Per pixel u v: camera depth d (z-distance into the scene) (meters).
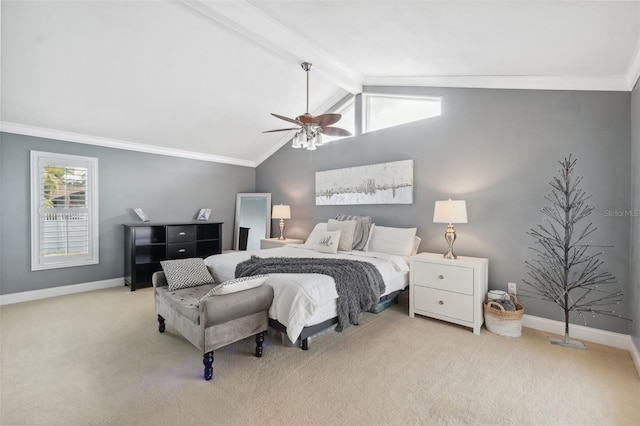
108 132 4.26
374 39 2.86
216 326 2.04
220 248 5.39
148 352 2.41
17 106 3.41
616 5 1.63
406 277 3.46
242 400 1.80
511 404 1.77
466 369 2.16
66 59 2.94
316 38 3.02
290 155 5.64
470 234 3.36
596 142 2.62
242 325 2.18
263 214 5.93
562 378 2.04
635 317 2.32
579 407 1.74
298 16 2.64
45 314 3.28
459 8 1.99
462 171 3.44
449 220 2.99
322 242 3.82
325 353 2.40
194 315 2.11
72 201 4.13
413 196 3.89
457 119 3.49
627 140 2.49
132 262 4.25
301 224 5.47
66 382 1.98
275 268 2.74
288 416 1.66
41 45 2.74
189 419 1.64
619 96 2.53
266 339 2.66
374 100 4.46
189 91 3.83
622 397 1.83
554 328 2.81
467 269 2.83
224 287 2.09
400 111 4.14
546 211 2.87
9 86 3.10
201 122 4.56
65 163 4.08
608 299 2.56
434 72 3.44
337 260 3.10
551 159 2.85
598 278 2.61
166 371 2.12
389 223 4.16
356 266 2.85
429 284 3.09
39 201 3.88
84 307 3.52
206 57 3.35
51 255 3.98
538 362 2.26
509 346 2.52
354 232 3.98
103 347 2.49
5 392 1.87
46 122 3.77
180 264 2.96
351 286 2.62
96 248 4.33
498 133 3.17
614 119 2.55
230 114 4.55
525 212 3.00
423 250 3.80
